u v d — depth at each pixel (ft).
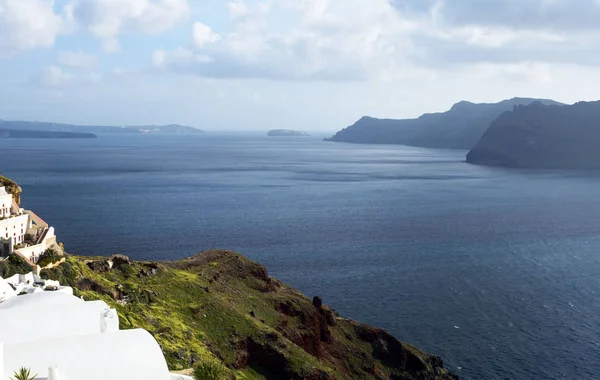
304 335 390.21
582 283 608.60
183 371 227.61
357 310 515.50
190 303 360.28
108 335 185.26
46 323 204.44
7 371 160.66
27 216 319.68
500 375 401.29
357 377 396.16
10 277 263.08
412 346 440.04
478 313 512.63
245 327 352.08
